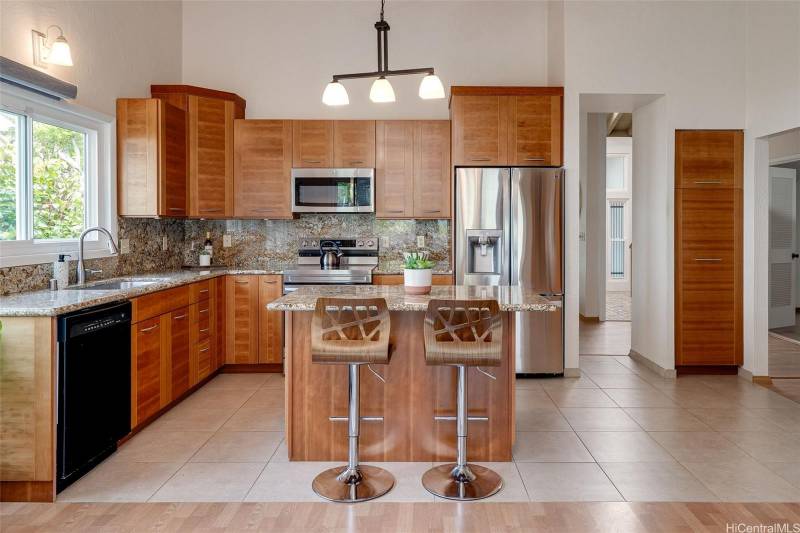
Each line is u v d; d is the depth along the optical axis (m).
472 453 2.98
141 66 4.64
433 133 5.10
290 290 4.83
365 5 5.50
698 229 4.77
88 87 3.85
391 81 5.49
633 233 5.48
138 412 3.28
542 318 4.73
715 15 4.73
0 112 3.14
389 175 5.12
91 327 2.73
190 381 4.09
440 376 2.98
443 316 2.74
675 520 2.35
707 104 4.73
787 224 7.12
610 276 11.51
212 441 3.24
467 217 4.81
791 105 4.16
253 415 3.71
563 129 4.81
